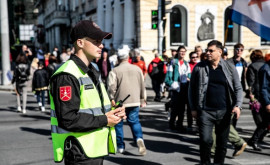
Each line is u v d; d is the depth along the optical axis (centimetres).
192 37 2253
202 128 444
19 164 517
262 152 581
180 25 2278
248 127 773
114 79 551
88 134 234
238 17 629
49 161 533
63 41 4962
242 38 2288
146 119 873
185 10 2255
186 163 517
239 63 682
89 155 231
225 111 446
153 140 661
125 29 2422
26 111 1034
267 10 612
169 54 2233
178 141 654
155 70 1174
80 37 240
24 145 632
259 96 559
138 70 561
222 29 2286
